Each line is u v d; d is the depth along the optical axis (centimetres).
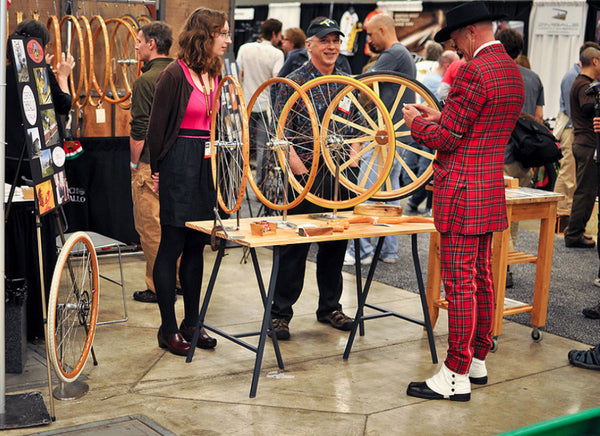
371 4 992
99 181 487
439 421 285
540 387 324
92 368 329
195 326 362
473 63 281
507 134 293
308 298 459
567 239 616
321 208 389
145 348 358
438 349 371
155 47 405
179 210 335
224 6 606
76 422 273
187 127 334
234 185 351
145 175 415
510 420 288
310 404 297
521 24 866
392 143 322
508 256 382
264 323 307
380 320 418
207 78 340
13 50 272
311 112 310
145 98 400
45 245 353
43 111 293
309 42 371
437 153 301
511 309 382
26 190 344
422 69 852
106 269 508
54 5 520
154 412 284
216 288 473
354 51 1019
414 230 333
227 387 312
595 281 501
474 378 325
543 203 374
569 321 422
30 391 300
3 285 274
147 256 430
